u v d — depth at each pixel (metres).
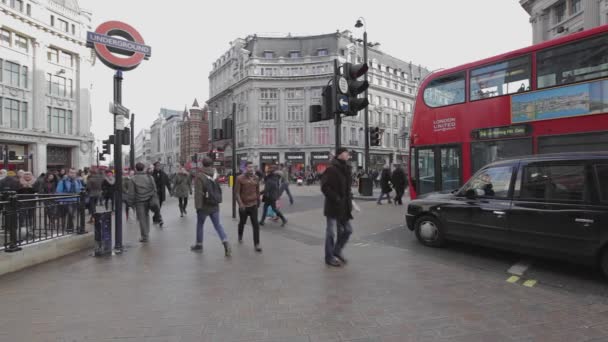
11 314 3.62
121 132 6.61
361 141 52.47
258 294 4.20
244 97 51.81
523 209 5.37
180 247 6.91
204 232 8.59
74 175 10.85
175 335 3.15
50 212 6.27
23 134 31.19
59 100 34.88
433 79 9.29
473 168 8.18
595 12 17.09
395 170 14.77
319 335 3.15
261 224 9.81
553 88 6.91
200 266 5.48
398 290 4.33
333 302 3.94
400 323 3.39
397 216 11.27
